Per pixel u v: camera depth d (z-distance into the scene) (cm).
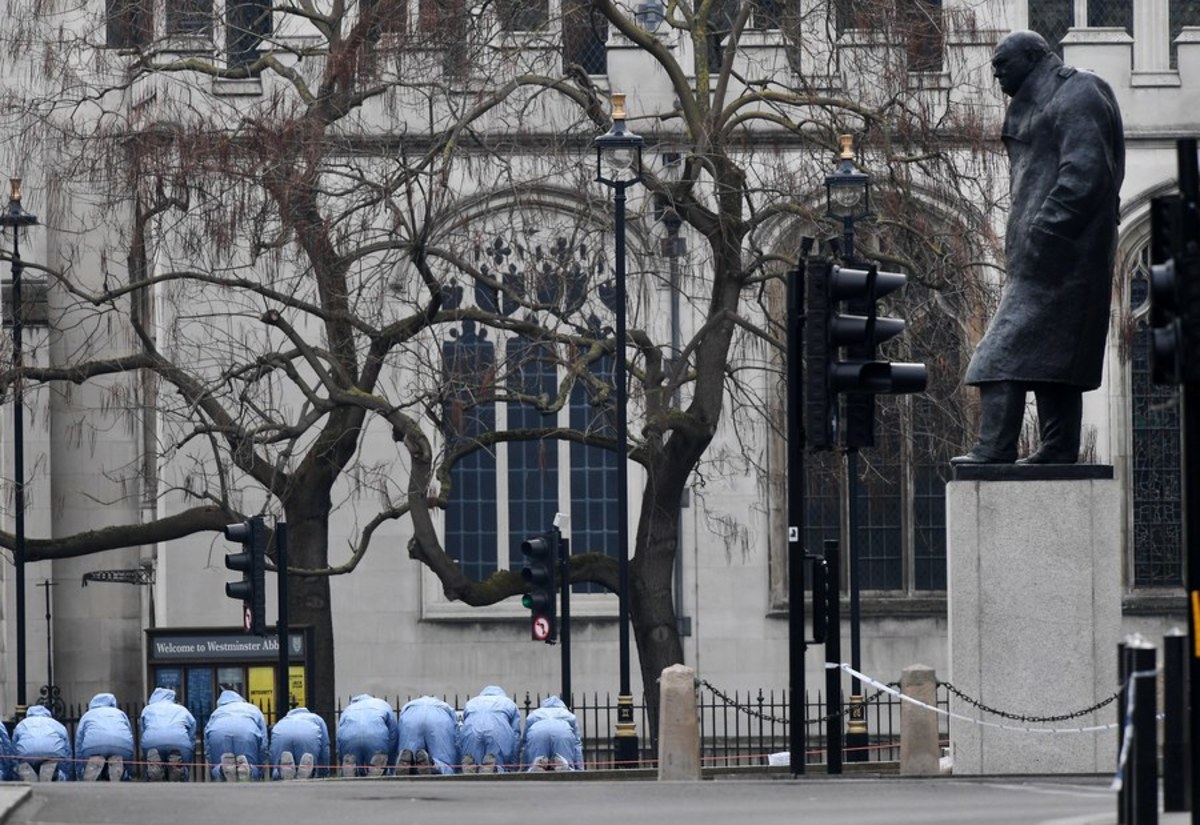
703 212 12925
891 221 12788
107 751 10900
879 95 13538
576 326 12725
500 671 17212
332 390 12738
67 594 18112
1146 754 5569
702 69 13175
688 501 17325
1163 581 17550
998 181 14238
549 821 6078
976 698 8094
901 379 7969
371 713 11050
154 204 12800
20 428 13800
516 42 13488
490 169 14925
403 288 13112
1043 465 8119
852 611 13538
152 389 14312
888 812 6303
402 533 17212
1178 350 4897
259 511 16688
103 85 15575
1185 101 17462
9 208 13850
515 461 17425
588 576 13512
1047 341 8062
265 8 14125
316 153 12425
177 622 16750
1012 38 8219
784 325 14188
